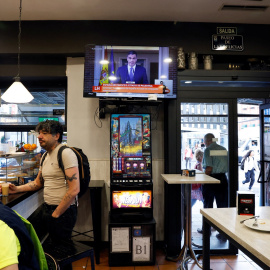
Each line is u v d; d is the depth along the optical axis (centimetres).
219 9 328
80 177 243
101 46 325
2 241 97
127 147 325
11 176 281
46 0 305
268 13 338
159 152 379
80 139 378
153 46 337
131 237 315
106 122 379
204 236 205
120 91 323
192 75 340
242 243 145
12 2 309
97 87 322
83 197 373
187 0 308
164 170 370
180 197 337
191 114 352
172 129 338
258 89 348
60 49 357
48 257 153
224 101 345
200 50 362
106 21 358
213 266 314
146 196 322
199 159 351
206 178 292
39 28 357
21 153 294
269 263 120
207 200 364
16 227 104
